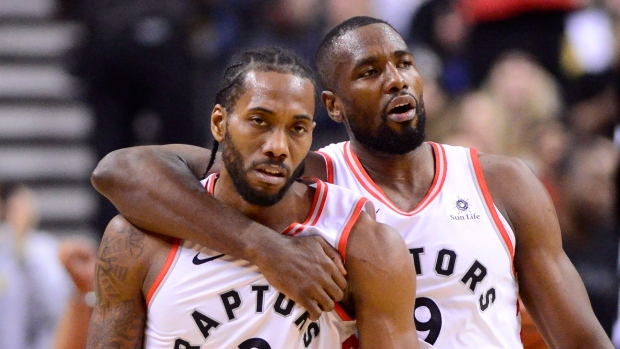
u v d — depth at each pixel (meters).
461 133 21.27
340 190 10.75
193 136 25.28
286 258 9.89
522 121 21.78
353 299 10.23
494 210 11.40
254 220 10.34
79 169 27.77
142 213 10.54
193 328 10.17
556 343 11.31
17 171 27.48
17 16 29.64
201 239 10.23
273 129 9.77
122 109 25.06
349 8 25.16
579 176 19.81
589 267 19.11
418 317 11.01
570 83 24.77
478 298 11.08
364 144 11.77
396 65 11.47
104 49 24.55
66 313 15.08
